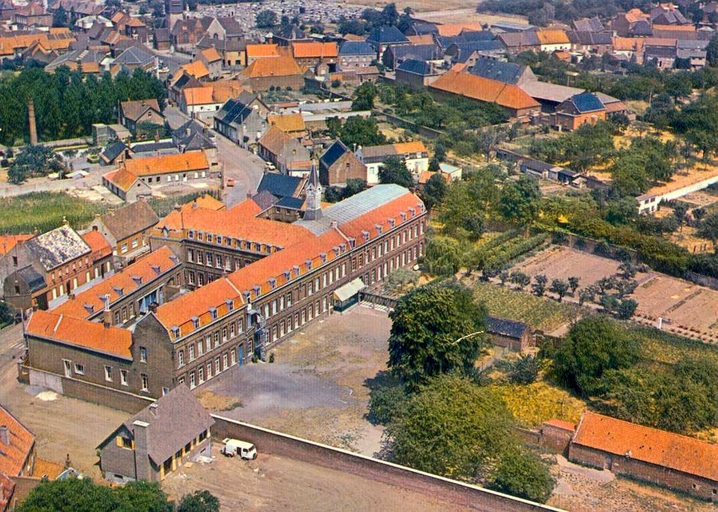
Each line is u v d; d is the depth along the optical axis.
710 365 184.88
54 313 189.88
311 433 170.62
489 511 149.00
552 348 196.75
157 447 153.88
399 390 175.50
